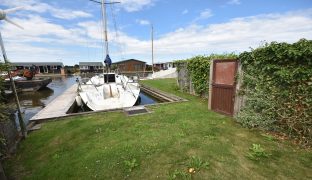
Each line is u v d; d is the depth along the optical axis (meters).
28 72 18.39
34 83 17.05
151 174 2.92
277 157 3.32
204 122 5.25
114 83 10.32
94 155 3.52
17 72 20.58
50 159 3.59
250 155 3.34
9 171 3.28
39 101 13.16
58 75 44.59
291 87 4.05
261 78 4.67
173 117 5.77
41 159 3.63
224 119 5.54
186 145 3.80
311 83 3.67
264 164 3.11
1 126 3.73
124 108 7.08
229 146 3.74
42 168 3.30
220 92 6.22
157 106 7.35
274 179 2.75
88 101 8.05
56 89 19.47
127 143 3.97
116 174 2.95
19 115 4.59
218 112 6.30
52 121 5.92
